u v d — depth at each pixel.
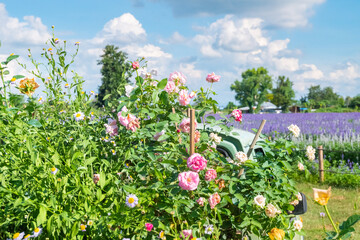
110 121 4.45
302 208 4.08
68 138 3.85
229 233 3.85
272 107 99.06
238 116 4.02
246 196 3.75
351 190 9.16
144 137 3.71
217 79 4.09
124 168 3.57
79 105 4.21
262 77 106.50
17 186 3.11
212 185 3.50
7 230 3.23
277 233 2.77
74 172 2.97
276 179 3.75
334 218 6.84
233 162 3.85
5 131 3.20
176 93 4.10
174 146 3.55
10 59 3.59
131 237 3.08
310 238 5.79
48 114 4.22
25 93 3.87
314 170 10.57
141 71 4.29
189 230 3.10
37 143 3.35
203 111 3.96
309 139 13.30
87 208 2.89
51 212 2.82
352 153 11.61
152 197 3.24
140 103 3.91
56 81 4.20
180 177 3.02
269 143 3.98
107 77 36.53
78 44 4.32
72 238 2.77
